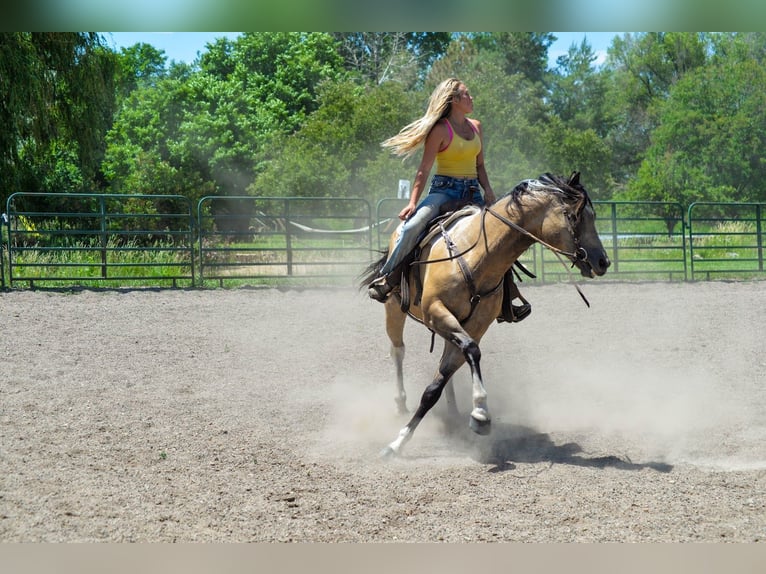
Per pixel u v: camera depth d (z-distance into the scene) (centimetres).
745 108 4047
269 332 1050
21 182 2270
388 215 1881
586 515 432
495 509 443
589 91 5678
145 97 3544
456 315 553
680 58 5400
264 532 412
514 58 5709
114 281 1541
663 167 4097
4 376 777
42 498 450
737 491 469
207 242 2455
